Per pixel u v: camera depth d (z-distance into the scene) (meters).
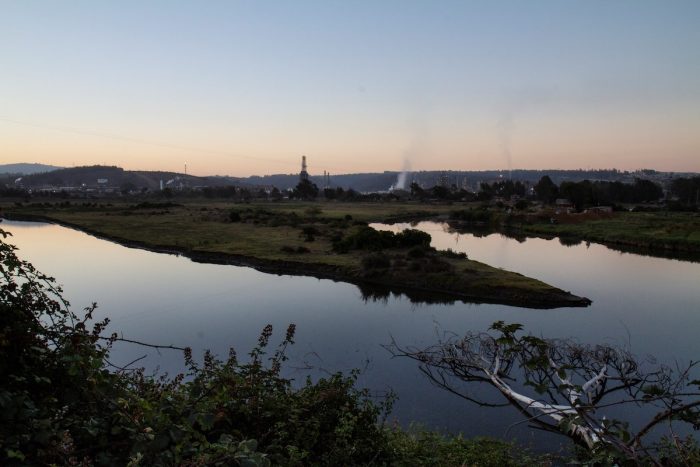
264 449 4.96
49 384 3.85
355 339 22.09
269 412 5.25
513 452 9.15
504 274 38.44
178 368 16.91
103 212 108.75
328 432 5.83
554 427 5.14
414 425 12.50
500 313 28.83
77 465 3.31
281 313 27.42
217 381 4.93
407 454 6.87
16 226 82.81
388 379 16.39
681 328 25.25
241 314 26.98
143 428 3.69
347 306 29.62
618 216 98.19
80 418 3.78
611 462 3.67
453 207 150.00
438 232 81.44
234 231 70.00
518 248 60.50
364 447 6.00
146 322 24.94
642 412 12.46
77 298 30.55
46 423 3.37
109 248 55.03
